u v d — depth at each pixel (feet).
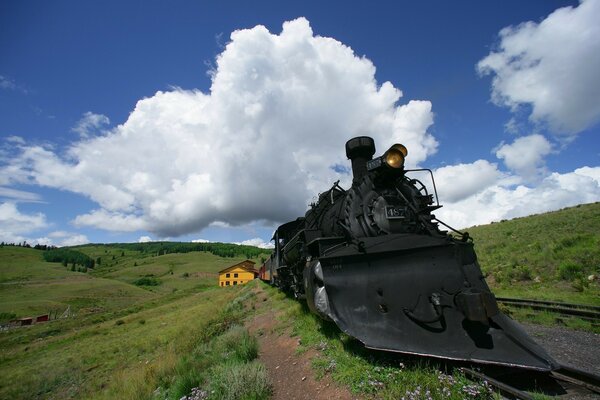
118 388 30.86
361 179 24.18
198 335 37.47
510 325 14.43
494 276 47.24
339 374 14.65
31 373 59.16
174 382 23.84
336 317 16.67
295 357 19.48
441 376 12.33
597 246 42.55
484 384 11.64
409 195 22.85
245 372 17.25
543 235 60.23
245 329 31.37
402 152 21.24
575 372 12.31
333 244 22.11
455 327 14.20
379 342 14.58
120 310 155.33
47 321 168.04
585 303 28.66
